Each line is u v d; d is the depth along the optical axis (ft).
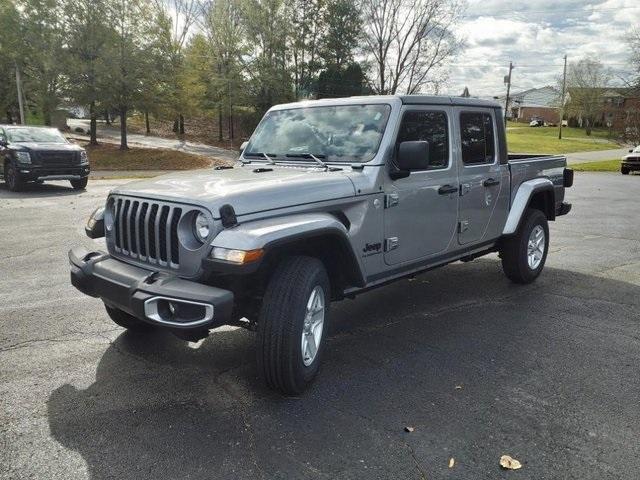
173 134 158.20
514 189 19.16
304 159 14.53
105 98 99.66
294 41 147.02
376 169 13.42
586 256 25.72
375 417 10.80
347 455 9.51
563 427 10.53
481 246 17.97
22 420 10.50
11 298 18.03
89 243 26.86
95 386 11.95
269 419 10.67
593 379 12.63
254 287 11.81
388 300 18.67
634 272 22.68
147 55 100.37
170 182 12.17
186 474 8.93
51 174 48.98
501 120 18.34
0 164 50.19
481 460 9.43
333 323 16.37
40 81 101.76
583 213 40.65
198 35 137.39
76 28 96.27
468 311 17.49
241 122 153.79
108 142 123.65
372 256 13.58
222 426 10.39
